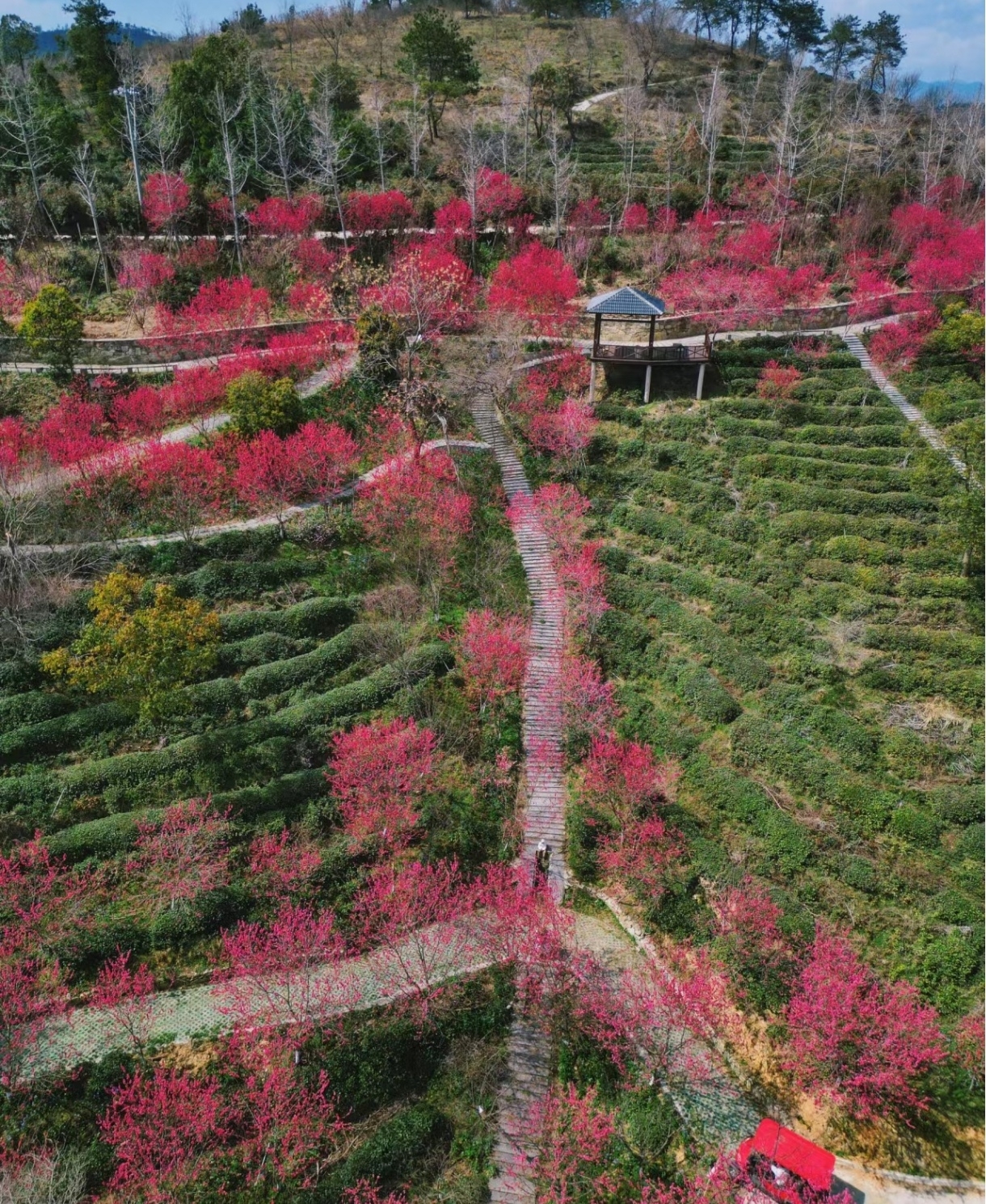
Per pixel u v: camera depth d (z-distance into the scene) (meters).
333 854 34.09
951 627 42.34
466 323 61.06
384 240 71.50
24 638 41.09
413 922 31.59
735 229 75.69
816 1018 27.19
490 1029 30.00
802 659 40.91
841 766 36.47
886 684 39.59
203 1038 29.45
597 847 35.44
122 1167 25.27
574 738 38.88
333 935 31.83
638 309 52.91
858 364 60.09
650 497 50.59
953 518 46.69
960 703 38.75
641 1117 27.55
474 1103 28.25
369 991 30.78
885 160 89.00
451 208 70.06
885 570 44.72
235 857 34.31
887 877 32.66
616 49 113.31
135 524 48.09
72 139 73.44
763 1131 25.86
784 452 52.19
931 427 54.56
